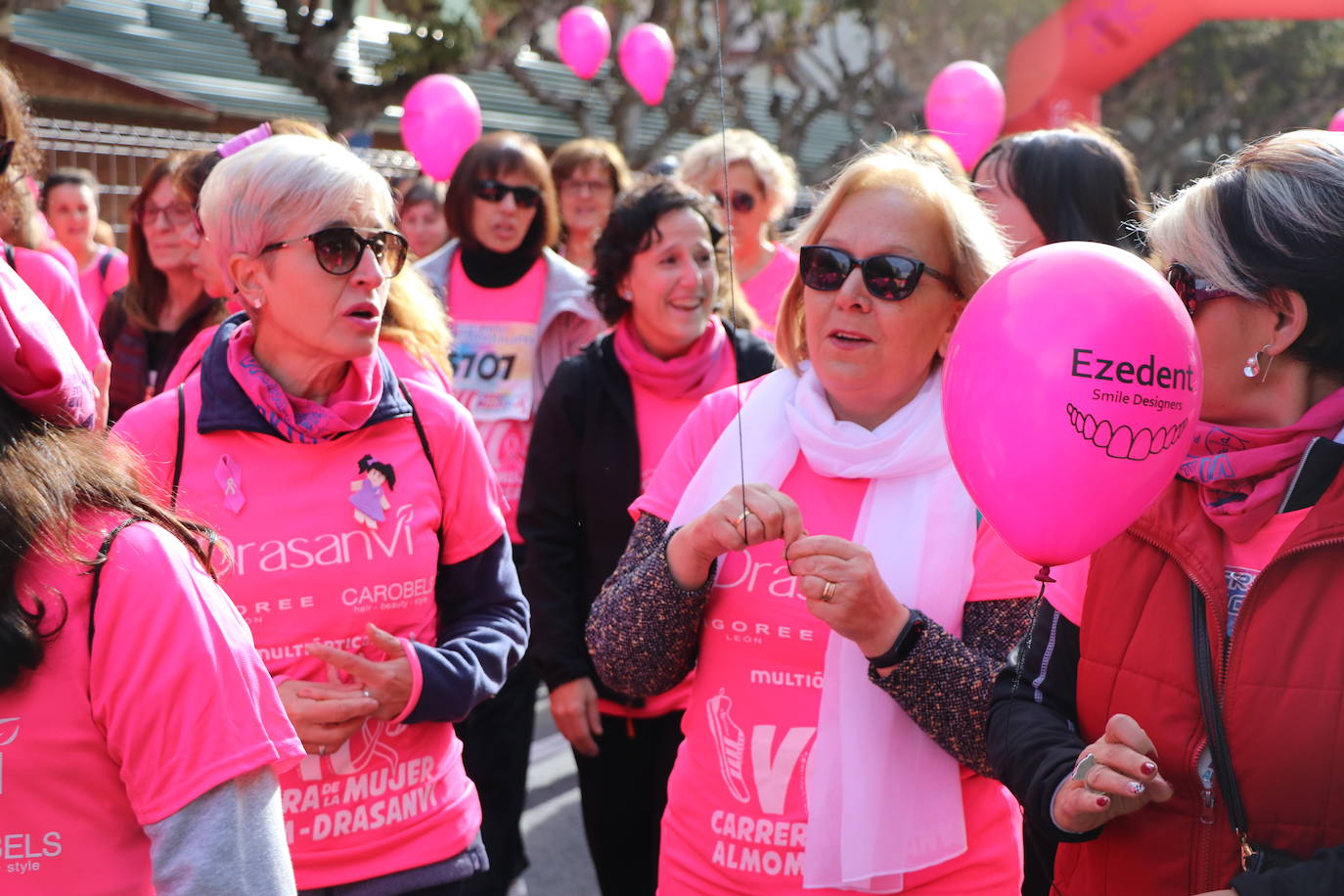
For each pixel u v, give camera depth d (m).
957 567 2.11
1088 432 1.59
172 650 1.45
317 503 2.23
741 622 2.18
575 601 3.42
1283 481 1.69
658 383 3.41
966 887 2.12
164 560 1.49
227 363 2.27
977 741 2.01
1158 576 1.80
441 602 2.48
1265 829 1.66
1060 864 1.95
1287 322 1.69
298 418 2.23
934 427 2.14
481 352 4.40
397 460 2.32
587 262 6.00
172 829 1.43
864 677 2.10
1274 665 1.65
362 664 2.17
